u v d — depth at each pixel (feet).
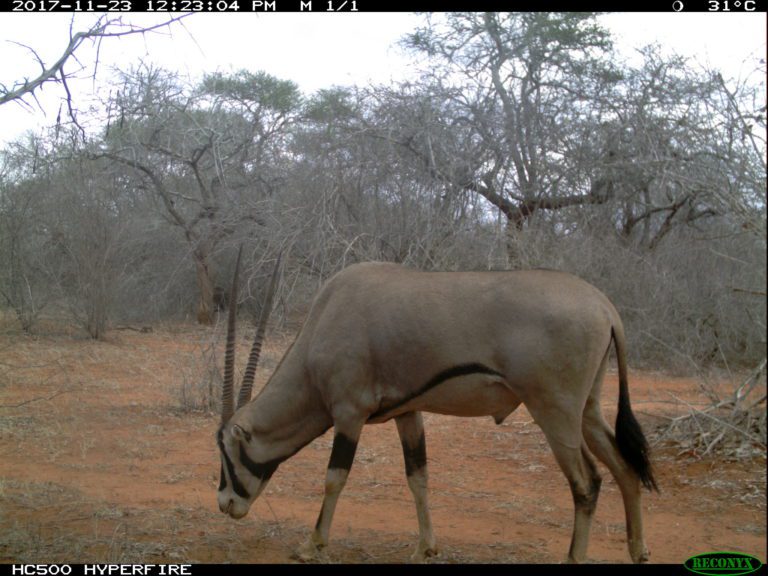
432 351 16.39
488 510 21.09
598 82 57.57
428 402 16.79
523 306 16.03
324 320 17.46
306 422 18.07
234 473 17.71
